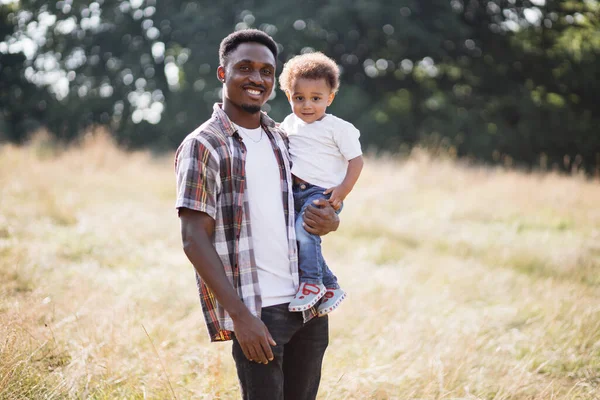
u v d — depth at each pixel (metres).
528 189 11.81
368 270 6.71
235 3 22.47
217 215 2.39
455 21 22.77
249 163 2.46
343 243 8.00
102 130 14.38
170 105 23.41
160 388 3.41
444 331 4.68
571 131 23.95
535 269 6.96
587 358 4.30
